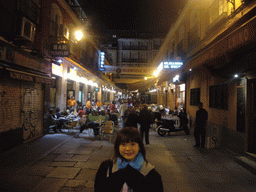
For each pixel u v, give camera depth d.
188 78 12.52
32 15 7.50
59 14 10.97
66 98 12.47
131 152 1.40
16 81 6.45
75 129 10.78
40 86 8.30
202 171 4.68
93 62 20.45
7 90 5.95
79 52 15.54
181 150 6.70
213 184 3.95
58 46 8.40
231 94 6.30
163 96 23.97
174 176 4.36
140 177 1.39
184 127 9.94
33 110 7.70
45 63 8.59
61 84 11.36
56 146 6.76
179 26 14.88
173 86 17.59
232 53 4.83
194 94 11.17
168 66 12.13
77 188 3.66
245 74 5.37
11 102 6.18
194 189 3.72
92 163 5.09
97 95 24.94
